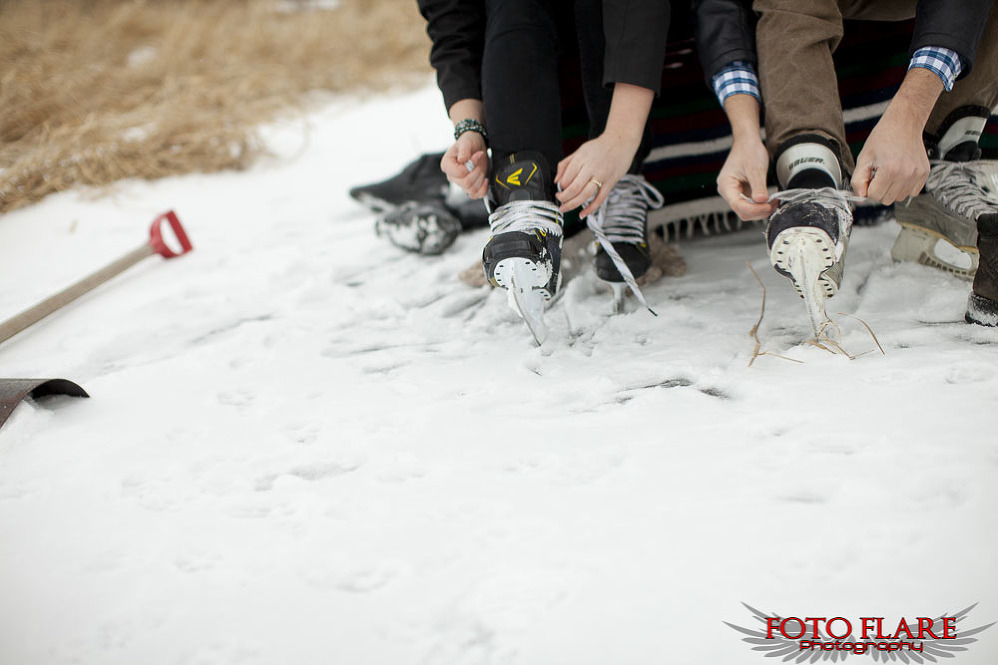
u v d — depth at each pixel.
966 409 1.33
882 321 1.70
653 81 1.70
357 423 1.57
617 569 1.10
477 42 1.97
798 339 1.69
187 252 2.77
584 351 1.78
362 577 1.16
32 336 2.21
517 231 1.65
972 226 1.78
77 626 1.14
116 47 5.31
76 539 1.32
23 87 4.19
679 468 1.29
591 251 2.24
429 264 2.45
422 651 1.02
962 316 1.68
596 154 1.67
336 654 1.04
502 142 1.74
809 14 1.69
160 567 1.23
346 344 1.96
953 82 1.66
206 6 6.23
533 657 0.99
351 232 2.81
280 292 2.35
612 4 1.69
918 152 1.54
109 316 2.29
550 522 1.21
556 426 1.47
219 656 1.06
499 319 1.99
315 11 6.23
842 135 1.66
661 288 2.05
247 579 1.18
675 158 2.30
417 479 1.36
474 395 1.63
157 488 1.43
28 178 3.46
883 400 1.39
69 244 2.96
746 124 1.71
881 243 2.11
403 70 5.30
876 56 2.10
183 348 2.05
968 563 1.04
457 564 1.15
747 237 2.37
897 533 1.09
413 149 3.79
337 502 1.32
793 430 1.35
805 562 1.07
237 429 1.61
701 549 1.11
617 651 0.99
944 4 1.59
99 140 3.72
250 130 3.96
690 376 1.60
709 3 1.80
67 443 1.61
